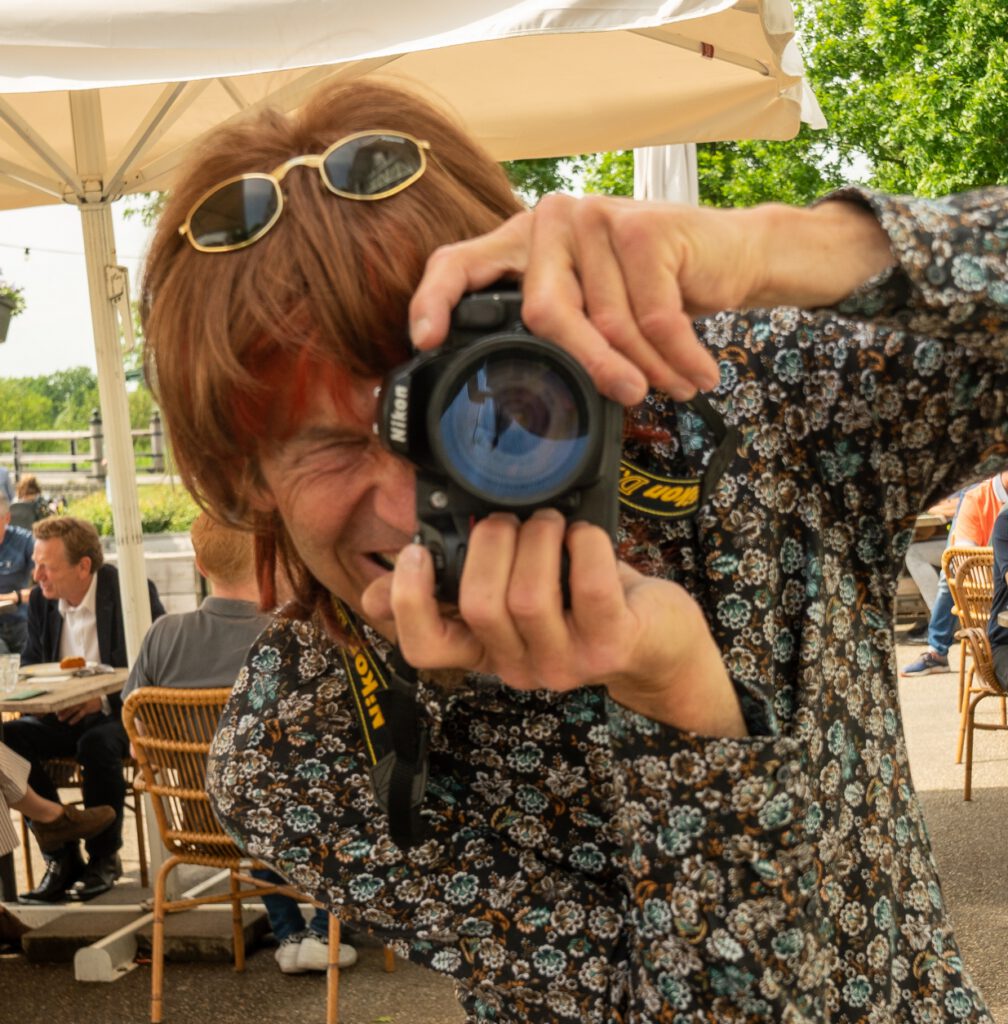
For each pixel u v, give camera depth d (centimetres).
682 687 82
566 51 469
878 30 1944
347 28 315
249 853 114
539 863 105
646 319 69
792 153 2022
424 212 86
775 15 391
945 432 101
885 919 102
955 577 660
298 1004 414
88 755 528
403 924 105
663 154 616
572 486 67
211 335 84
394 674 94
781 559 101
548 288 68
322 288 82
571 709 100
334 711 109
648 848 87
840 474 104
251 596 423
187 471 96
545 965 101
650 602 76
